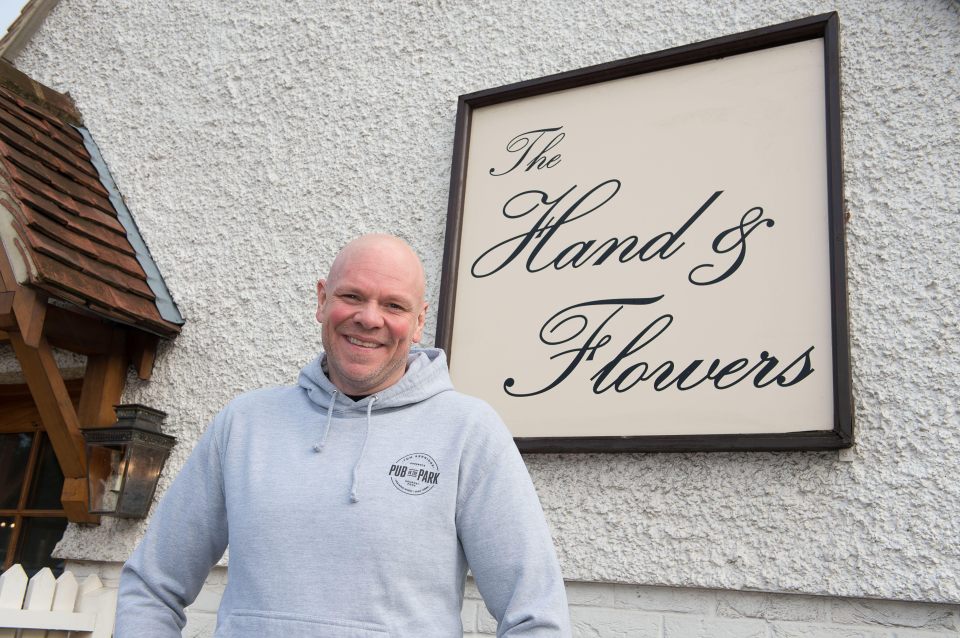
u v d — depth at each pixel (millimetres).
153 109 3523
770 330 2229
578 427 2400
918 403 2049
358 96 3137
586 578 2287
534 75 2848
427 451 1563
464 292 2697
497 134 2836
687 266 2391
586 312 2498
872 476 2047
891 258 2170
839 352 2094
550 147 2723
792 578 2059
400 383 1654
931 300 2105
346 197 3035
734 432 2195
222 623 1507
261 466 1608
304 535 1482
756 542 2125
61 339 2936
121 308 2900
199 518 1683
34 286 2656
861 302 2172
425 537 1487
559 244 2604
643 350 2379
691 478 2250
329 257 2982
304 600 1434
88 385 3104
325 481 1535
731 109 2465
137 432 2867
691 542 2197
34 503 3494
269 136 3248
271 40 3375
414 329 1698
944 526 1943
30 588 2654
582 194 2615
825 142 2297
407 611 1440
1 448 3664
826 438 2061
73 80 3748
